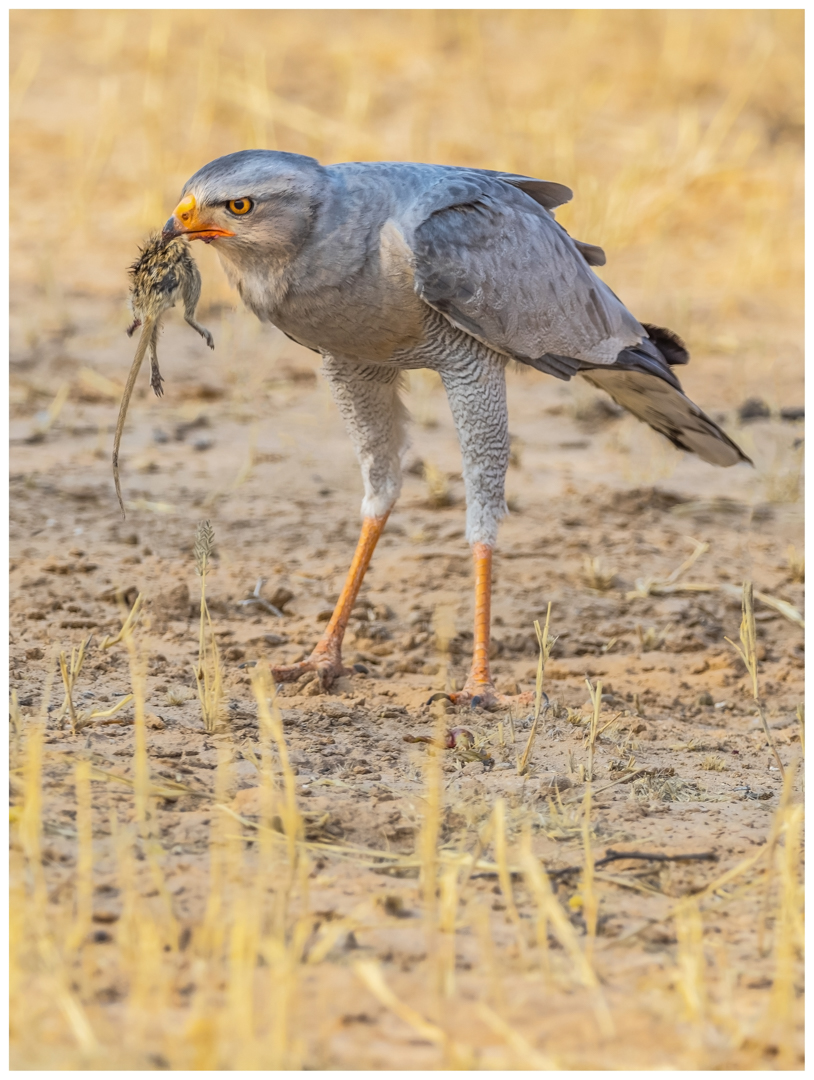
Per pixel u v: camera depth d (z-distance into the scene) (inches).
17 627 362.9
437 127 968.9
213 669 345.7
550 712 334.0
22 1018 182.5
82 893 213.2
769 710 355.3
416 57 1113.4
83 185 855.7
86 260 764.6
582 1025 192.7
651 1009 198.1
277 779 276.2
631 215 850.1
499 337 337.4
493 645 385.1
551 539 470.6
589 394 629.3
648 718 343.9
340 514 483.2
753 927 227.8
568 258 352.2
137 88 1015.0
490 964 200.5
